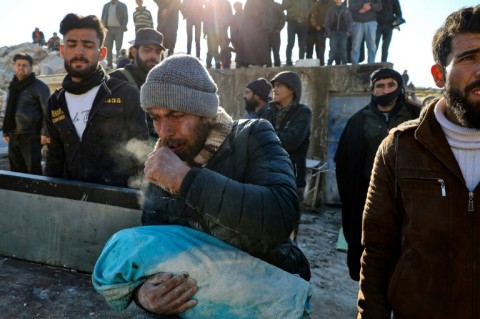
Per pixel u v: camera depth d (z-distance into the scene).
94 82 2.31
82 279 1.90
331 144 7.43
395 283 1.28
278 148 1.24
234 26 8.91
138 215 1.86
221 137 1.23
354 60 8.11
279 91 3.96
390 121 3.11
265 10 8.47
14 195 2.08
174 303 1.06
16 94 5.31
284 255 1.24
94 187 1.92
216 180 1.05
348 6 7.98
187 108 1.13
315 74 7.33
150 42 3.32
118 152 2.33
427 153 1.25
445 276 1.18
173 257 1.09
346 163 3.26
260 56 8.66
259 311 1.10
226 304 1.09
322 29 8.64
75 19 2.22
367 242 1.42
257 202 1.04
